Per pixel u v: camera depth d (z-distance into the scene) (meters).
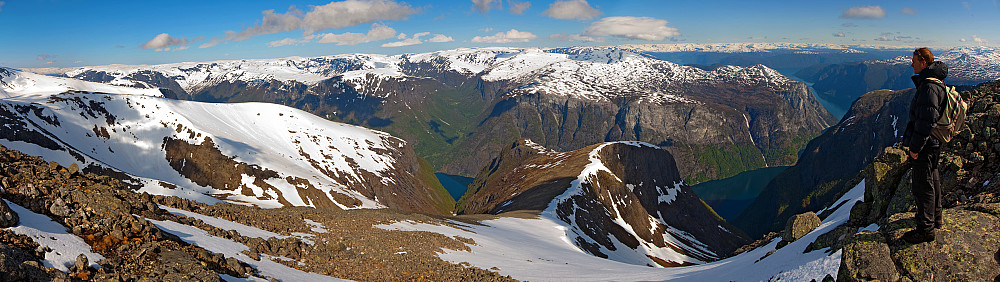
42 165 21.77
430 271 26.19
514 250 46.94
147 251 15.52
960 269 11.49
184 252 16.50
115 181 24.41
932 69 10.40
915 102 10.80
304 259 24.02
